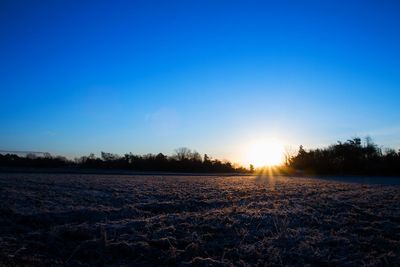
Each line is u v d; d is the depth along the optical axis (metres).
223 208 21.59
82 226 14.42
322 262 10.95
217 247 12.26
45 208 19.03
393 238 14.29
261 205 22.64
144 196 26.47
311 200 26.02
